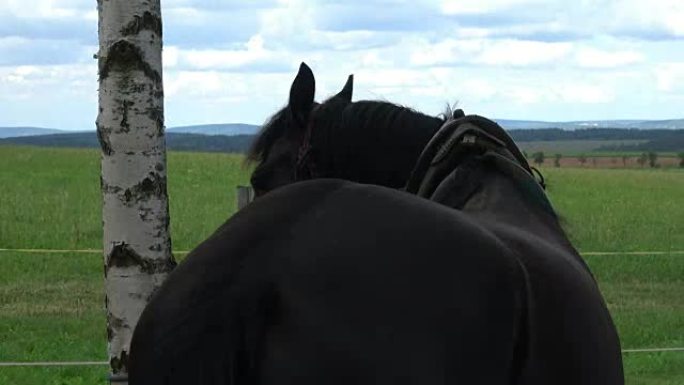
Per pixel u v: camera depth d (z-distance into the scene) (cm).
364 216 201
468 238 200
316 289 191
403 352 188
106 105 329
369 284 192
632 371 780
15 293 1132
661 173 4012
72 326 948
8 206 1945
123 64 326
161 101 335
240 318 189
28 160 3059
